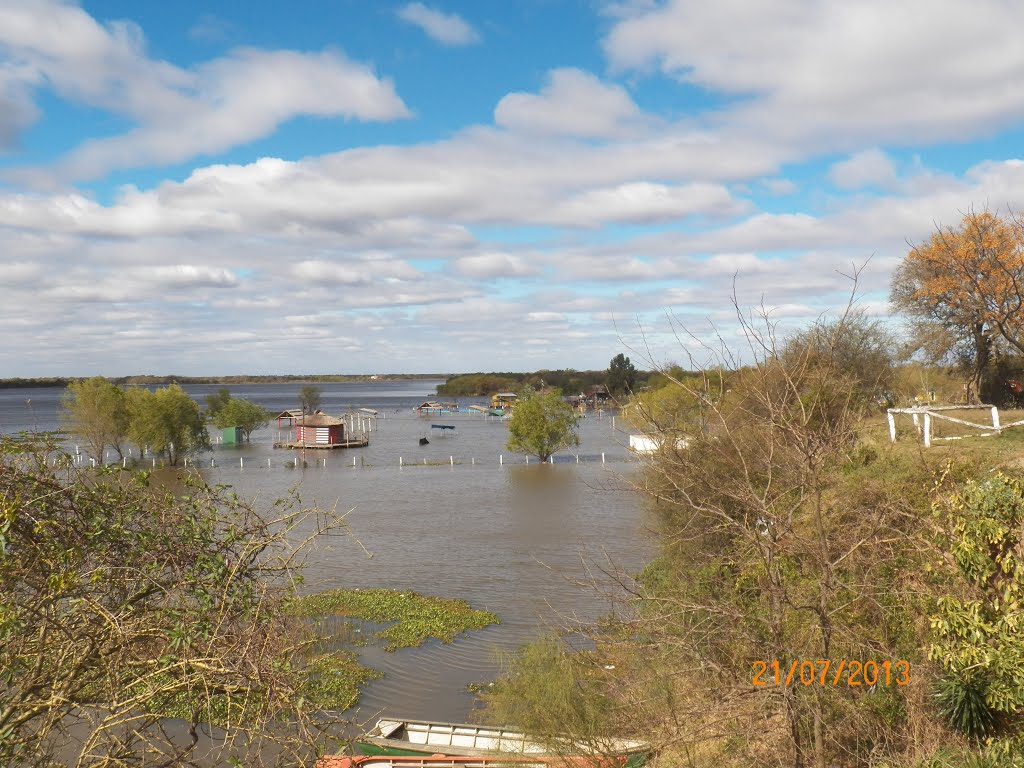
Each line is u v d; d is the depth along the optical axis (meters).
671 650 11.34
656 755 13.74
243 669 5.46
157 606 5.81
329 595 30.70
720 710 10.56
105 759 5.18
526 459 82.62
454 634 26.36
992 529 11.91
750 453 11.17
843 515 12.43
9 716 5.10
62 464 5.88
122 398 76.81
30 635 5.40
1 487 5.29
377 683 22.47
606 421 134.88
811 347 10.45
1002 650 11.20
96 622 5.52
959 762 10.84
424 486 62.41
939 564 12.42
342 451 95.81
